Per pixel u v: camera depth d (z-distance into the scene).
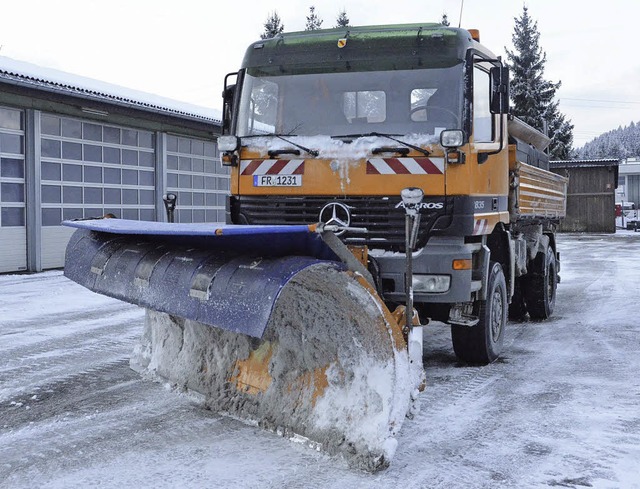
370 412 3.96
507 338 7.88
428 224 5.59
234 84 6.63
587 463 3.97
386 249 5.68
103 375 6.00
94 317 9.30
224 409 4.83
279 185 6.00
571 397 5.33
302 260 3.90
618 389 5.56
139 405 5.07
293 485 3.67
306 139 5.91
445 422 4.73
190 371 5.32
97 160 16.41
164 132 18.55
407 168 5.61
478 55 6.03
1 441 4.36
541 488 3.63
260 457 4.05
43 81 13.98
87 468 3.92
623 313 9.66
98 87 17.19
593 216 38.19
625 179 61.59
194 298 4.14
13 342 7.55
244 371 4.87
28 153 14.48
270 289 3.76
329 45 6.21
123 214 17.34
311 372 4.36
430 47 5.91
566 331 8.30
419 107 5.77
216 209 21.48
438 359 6.80
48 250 15.06
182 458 4.05
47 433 4.50
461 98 5.70
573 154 48.97
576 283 13.55
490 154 6.11
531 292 9.00
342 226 4.17
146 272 4.63
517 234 7.85
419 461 4.01
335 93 6.06
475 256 6.07
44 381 5.82
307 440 4.16
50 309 9.97
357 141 5.73
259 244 4.11
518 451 4.16
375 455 3.80
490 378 5.97
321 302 4.17
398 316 4.16
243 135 6.31
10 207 14.23
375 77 5.95
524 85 44.34
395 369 3.91
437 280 5.55
